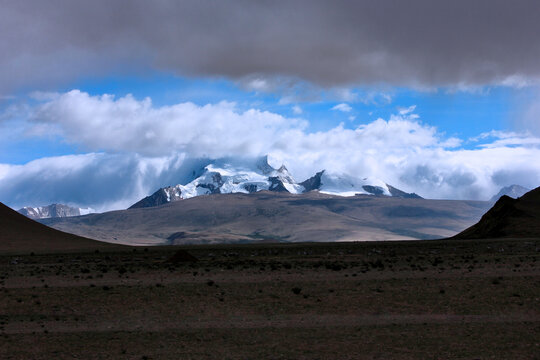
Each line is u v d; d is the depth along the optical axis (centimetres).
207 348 3216
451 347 3148
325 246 10294
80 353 3162
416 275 5250
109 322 3822
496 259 6594
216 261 7112
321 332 3484
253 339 3369
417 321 3703
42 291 4766
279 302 4228
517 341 3228
